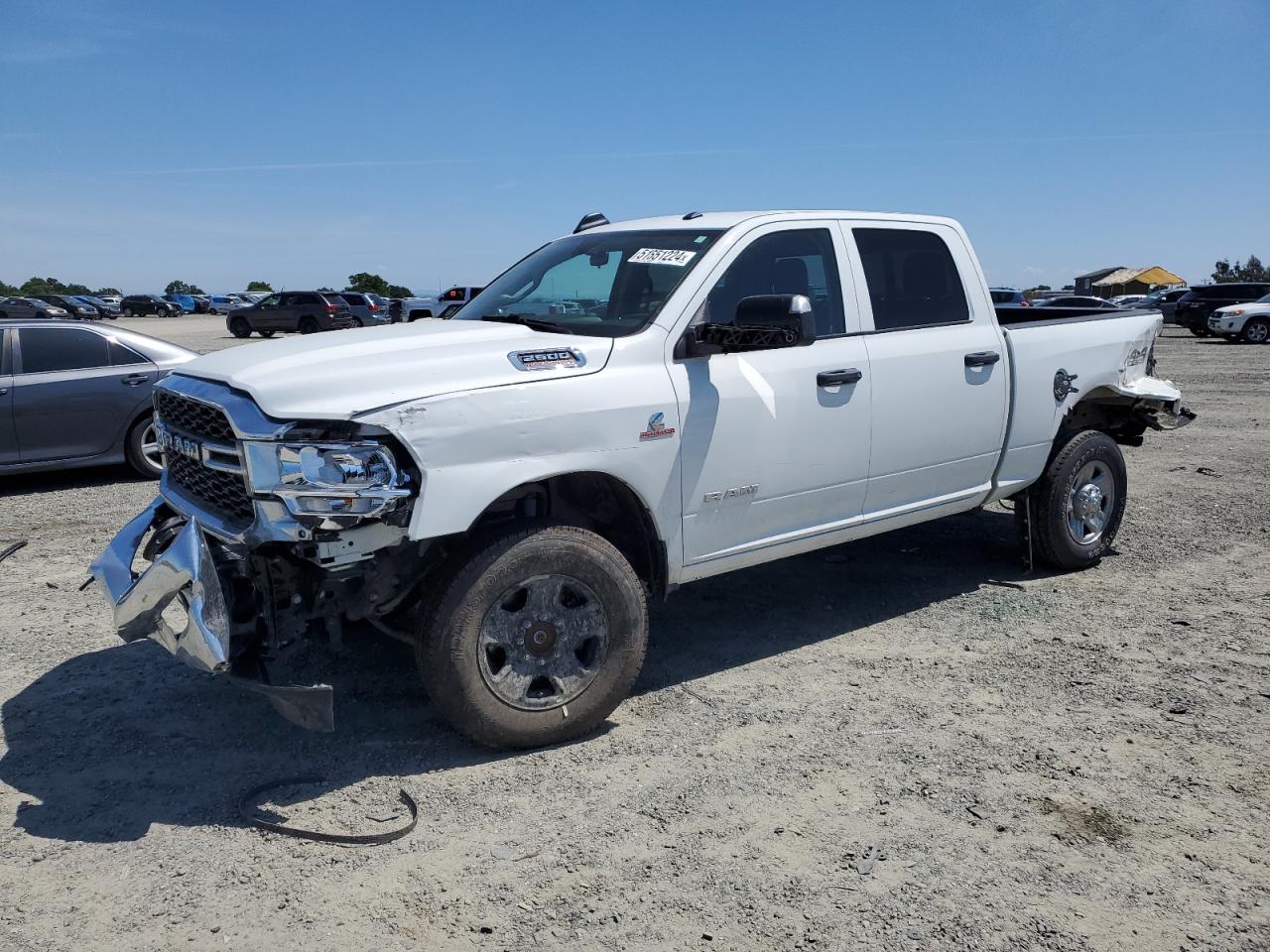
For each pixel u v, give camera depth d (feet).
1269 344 93.76
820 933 9.30
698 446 13.93
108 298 227.61
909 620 17.84
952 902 9.75
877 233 16.89
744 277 14.96
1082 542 20.40
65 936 9.30
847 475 15.87
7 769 12.56
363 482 11.21
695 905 9.72
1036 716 13.87
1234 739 13.14
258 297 240.12
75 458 30.55
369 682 15.06
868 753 12.82
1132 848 10.66
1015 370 18.22
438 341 13.06
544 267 16.70
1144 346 21.27
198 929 9.40
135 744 13.23
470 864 10.43
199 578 10.99
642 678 15.33
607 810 11.46
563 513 14.07
